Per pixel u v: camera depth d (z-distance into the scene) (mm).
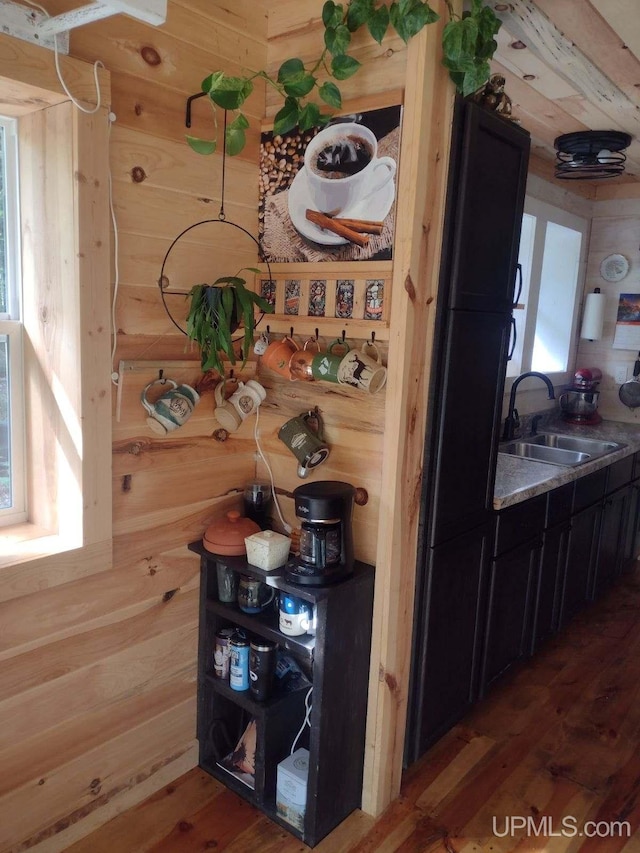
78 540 1629
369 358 1737
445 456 1913
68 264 1534
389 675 1878
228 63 1839
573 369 4180
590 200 3992
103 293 1577
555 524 2725
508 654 2541
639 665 2818
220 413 1915
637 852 1813
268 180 1949
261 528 2043
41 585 1545
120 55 1572
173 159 1733
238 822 1884
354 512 1895
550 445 3619
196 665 2049
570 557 2908
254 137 1944
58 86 1410
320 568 1717
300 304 1914
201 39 1754
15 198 1623
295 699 1976
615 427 3867
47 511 1711
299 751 1955
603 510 3184
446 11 1621
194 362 1850
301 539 1746
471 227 1828
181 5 1690
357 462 1874
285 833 1854
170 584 1917
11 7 1321
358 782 1942
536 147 3232
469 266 1856
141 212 1679
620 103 2561
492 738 2301
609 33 1961
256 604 1938
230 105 1633
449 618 2102
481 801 1996
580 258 4008
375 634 1863
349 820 1910
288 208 1908
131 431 1737
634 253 3918
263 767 1902
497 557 2318
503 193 1946
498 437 2180
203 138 1799
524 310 3537
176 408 1739
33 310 1646
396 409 1721
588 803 1999
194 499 1953
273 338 2035
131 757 1887
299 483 2023
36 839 1677
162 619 1910
